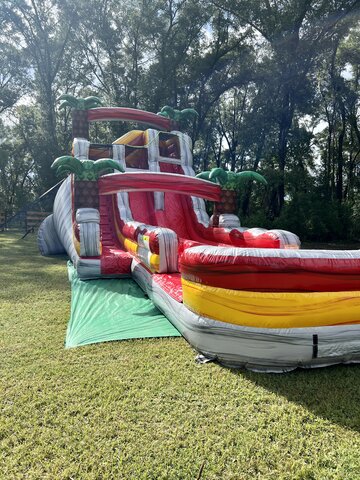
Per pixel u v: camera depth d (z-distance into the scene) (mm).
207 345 3600
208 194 7402
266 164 20922
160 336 4227
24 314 4984
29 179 32781
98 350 3820
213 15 20422
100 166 6930
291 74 18172
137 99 22141
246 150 21984
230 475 2145
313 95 21094
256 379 3252
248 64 20203
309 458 2291
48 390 3020
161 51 20984
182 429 2539
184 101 21547
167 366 3473
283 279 3336
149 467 2199
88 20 22516
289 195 22828
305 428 2574
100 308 5227
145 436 2465
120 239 8547
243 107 23781
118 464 2217
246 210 22422
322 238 18109
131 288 6328
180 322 4121
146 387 3076
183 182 7133
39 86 25938
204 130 25516
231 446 2375
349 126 23641
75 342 4023
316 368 3453
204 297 3604
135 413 2713
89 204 7074
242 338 3410
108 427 2555
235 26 20172
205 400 2898
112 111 10758
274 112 19188
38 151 25484
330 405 2855
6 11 23453
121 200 9070
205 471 2170
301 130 20750
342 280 3398
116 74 23312
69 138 28188
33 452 2320
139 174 6918
